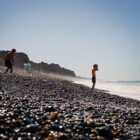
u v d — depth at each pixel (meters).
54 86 17.86
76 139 4.75
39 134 4.78
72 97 13.22
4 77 17.41
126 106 12.60
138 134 5.67
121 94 23.38
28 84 16.11
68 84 23.52
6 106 7.20
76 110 8.37
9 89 12.66
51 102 9.80
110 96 17.38
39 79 21.38
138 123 7.29
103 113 8.36
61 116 6.66
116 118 7.61
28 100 9.27
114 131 5.73
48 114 6.82
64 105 9.27
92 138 4.93
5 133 4.55
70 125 5.71
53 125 5.43
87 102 11.80
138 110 10.72
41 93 12.84
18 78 18.64
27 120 5.47
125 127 6.46
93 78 20.20
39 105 8.41
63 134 4.81
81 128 5.50
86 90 19.56
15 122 5.21
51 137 4.62
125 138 5.31
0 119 5.30
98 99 14.41
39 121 5.78
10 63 20.81
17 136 4.48
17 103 8.03
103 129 5.43
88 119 6.71
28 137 4.48
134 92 26.80
